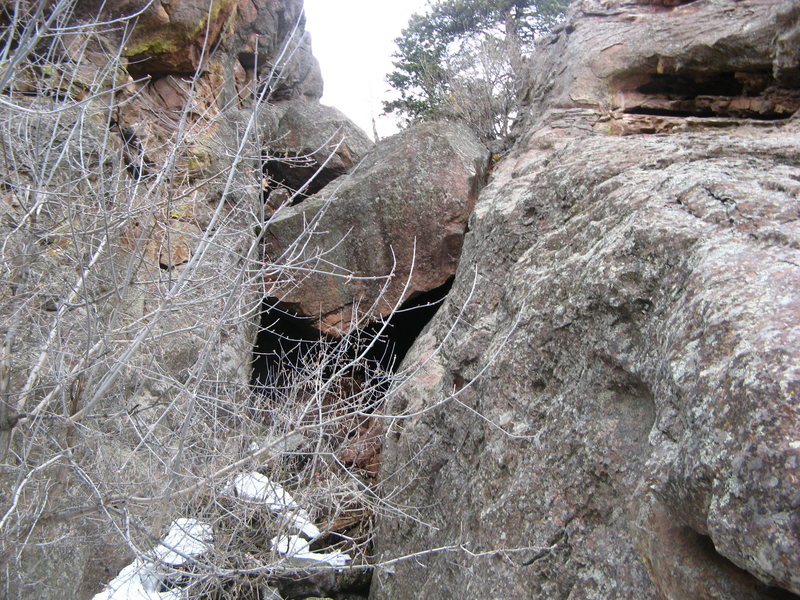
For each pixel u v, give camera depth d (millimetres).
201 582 3727
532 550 2953
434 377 5250
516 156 7617
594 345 3049
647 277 2779
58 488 3203
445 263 7742
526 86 10383
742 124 6395
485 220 5668
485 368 3480
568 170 4297
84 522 4012
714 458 1863
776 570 1632
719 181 2867
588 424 2951
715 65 6887
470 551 3410
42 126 3691
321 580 4863
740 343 1983
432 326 6074
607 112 7230
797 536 1594
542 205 4543
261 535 4285
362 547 5219
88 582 4383
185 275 3102
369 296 7691
